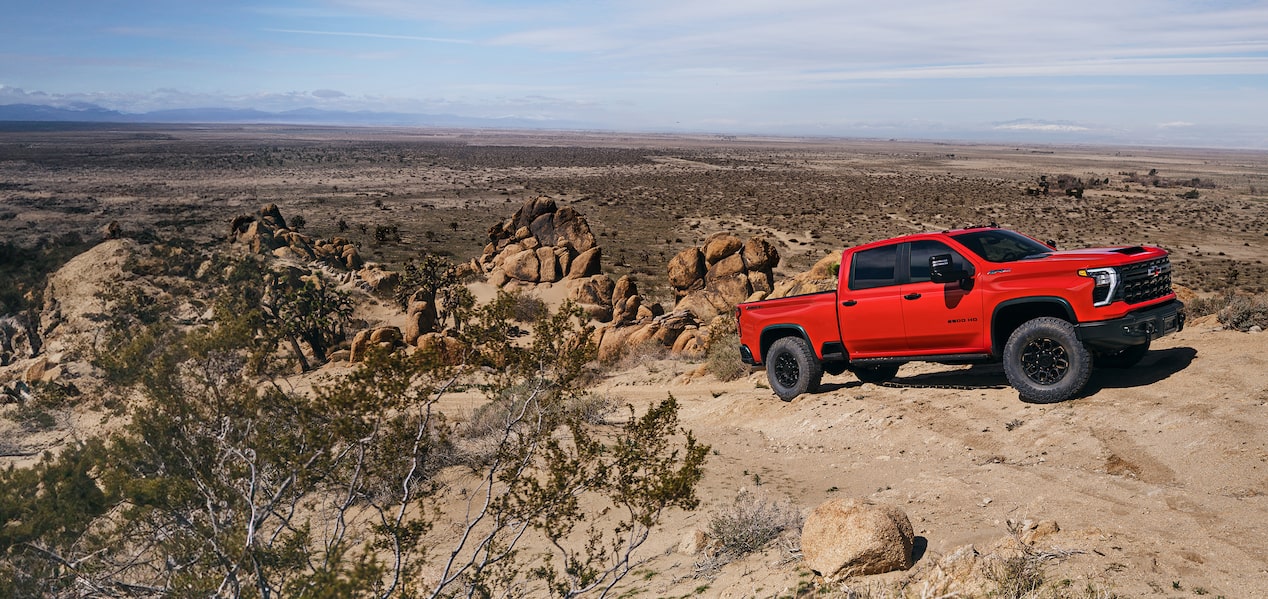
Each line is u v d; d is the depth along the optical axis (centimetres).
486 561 566
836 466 922
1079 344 860
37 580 617
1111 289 843
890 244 1020
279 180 19462
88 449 719
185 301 3972
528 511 567
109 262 5106
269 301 4509
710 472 976
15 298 4966
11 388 3706
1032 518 595
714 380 1906
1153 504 592
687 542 734
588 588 580
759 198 14425
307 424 513
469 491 998
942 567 504
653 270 7462
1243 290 5872
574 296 5341
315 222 11406
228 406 543
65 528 693
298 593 481
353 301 5438
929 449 888
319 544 693
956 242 962
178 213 12156
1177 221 10788
